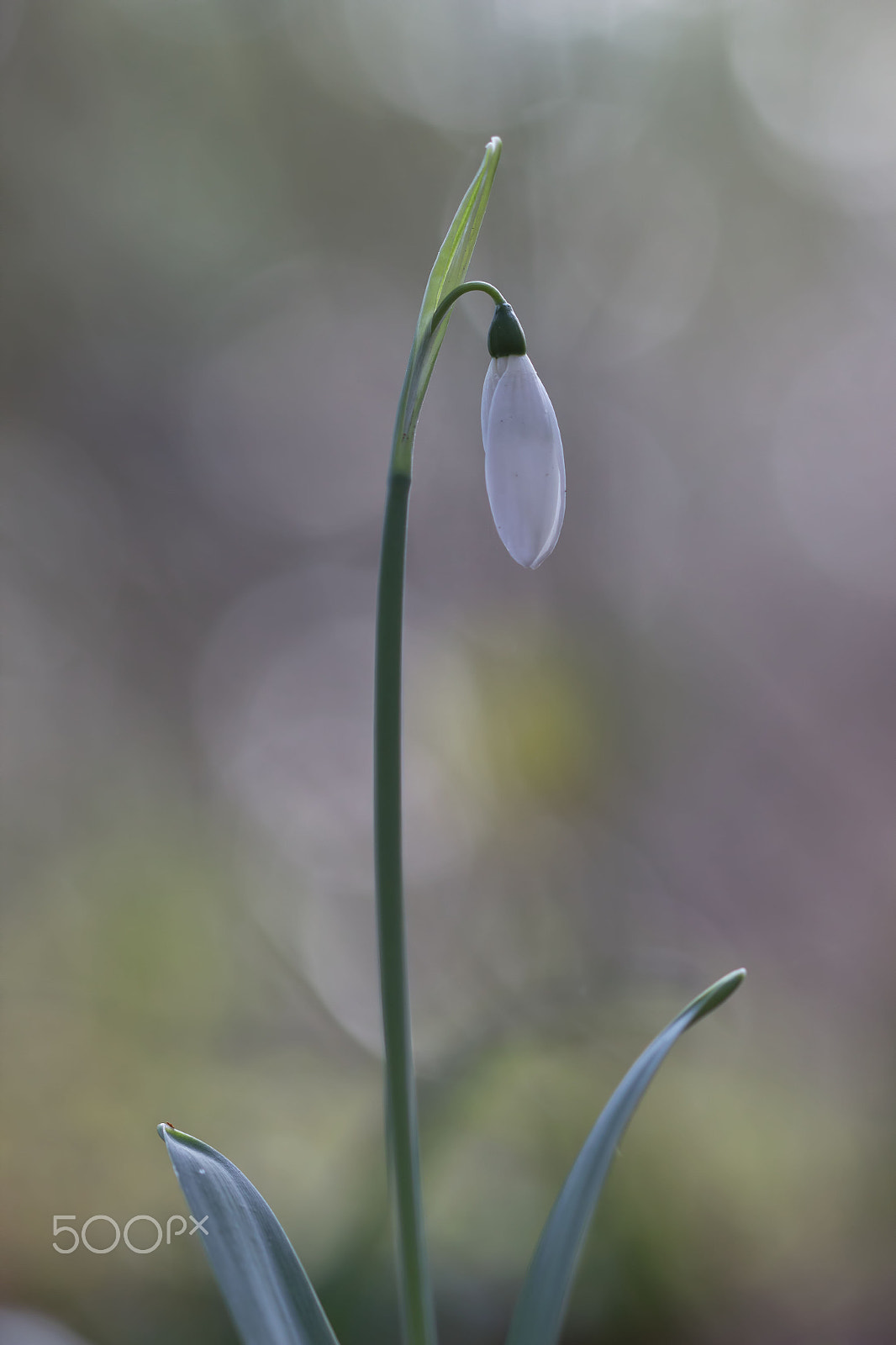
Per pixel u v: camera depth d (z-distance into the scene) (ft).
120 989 3.85
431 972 4.03
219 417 5.94
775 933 5.04
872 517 6.46
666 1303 2.33
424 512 5.80
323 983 4.45
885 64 5.66
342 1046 3.97
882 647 6.26
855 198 6.07
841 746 6.02
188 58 5.01
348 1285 2.02
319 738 5.84
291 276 5.73
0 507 5.33
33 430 5.48
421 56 5.10
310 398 6.08
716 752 5.77
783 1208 2.69
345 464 6.16
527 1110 2.57
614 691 4.65
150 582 5.81
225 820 5.21
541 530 1.72
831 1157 2.90
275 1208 2.62
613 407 5.81
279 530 6.14
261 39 5.06
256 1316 1.64
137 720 5.55
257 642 6.05
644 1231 2.45
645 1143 2.73
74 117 4.92
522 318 5.29
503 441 1.72
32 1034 3.43
